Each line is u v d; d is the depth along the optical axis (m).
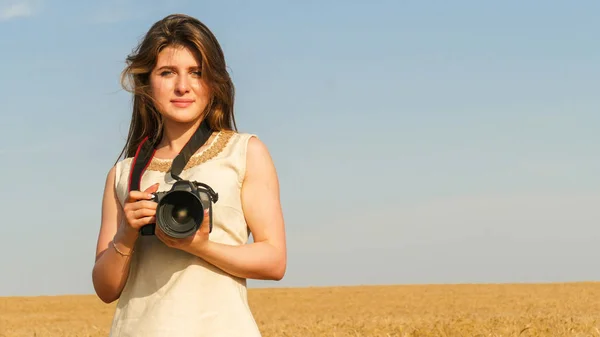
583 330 14.98
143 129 3.64
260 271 3.29
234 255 3.21
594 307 36.50
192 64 3.38
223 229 3.31
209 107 3.46
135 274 3.37
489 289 66.62
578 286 69.44
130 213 3.11
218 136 3.45
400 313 35.75
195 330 3.22
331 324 17.70
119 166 3.62
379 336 14.76
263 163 3.43
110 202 3.61
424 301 50.84
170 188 3.36
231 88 3.51
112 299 3.45
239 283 3.35
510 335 14.05
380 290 69.94
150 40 3.40
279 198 3.49
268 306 47.69
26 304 55.22
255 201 3.39
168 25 3.40
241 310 3.29
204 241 3.11
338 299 56.41
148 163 3.50
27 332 23.23
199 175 3.31
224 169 3.35
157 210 3.03
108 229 3.57
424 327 15.95
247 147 3.41
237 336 3.23
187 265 3.28
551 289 64.25
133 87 3.47
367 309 42.09
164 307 3.24
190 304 3.24
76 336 17.75
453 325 15.34
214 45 3.43
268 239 3.39
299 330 16.34
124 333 3.31
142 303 3.31
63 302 57.81
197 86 3.39
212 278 3.28
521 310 35.34
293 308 44.84
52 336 18.47
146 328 3.24
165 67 3.39
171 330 3.20
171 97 3.38
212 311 3.25
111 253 3.25
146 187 3.41
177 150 3.48
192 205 3.04
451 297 55.19
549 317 18.14
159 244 3.31
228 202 3.32
